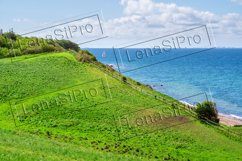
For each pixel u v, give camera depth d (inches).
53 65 3494.1
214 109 2915.8
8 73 3122.5
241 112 5629.9
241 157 2158.0
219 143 2332.7
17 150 1278.3
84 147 1868.8
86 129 2252.7
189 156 2027.6
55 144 1657.2
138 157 1852.9
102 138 2143.2
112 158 1608.0
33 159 1206.9
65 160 1336.1
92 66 3698.3
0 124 2236.7
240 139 2586.1
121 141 2128.4
